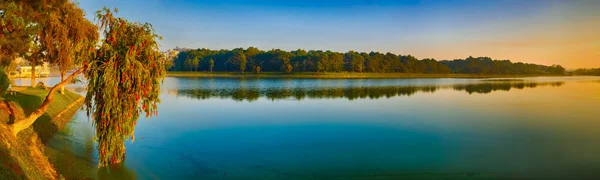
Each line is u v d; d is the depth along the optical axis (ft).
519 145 74.90
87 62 51.75
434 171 57.77
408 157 65.67
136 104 53.93
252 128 92.43
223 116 112.98
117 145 55.21
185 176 53.67
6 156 38.19
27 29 61.26
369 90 231.30
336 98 174.29
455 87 273.75
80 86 235.40
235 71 625.82
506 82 373.61
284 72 548.72
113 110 52.19
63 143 67.00
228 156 65.16
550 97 185.37
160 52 56.08
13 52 67.82
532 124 100.17
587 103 155.02
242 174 55.26
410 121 104.83
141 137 79.41
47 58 108.37
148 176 53.16
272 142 76.18
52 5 60.23
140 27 53.78
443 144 75.66
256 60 627.46
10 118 59.93
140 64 52.44
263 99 167.73
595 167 60.13
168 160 61.57
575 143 76.95
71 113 102.47
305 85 282.36
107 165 55.77
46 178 43.83
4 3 52.95
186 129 89.61
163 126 93.76
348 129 91.76
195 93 199.72
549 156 66.59
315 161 62.75
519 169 59.00
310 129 91.40
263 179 53.11
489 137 82.74
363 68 586.86
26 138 55.31
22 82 255.70
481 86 290.35
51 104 91.45
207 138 79.25
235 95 188.34
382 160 63.52
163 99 165.89
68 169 52.49
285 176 54.54
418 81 383.24
